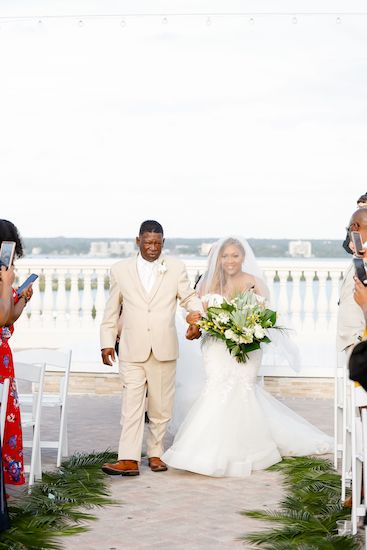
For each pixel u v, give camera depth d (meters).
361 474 5.81
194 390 8.21
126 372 6.94
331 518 5.63
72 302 12.78
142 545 5.18
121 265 7.08
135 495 6.30
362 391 5.41
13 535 5.20
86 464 7.08
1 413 5.29
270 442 7.28
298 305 12.40
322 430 8.58
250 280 7.59
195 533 5.42
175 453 6.93
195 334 7.14
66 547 5.14
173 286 7.00
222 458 6.88
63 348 11.85
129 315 6.94
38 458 6.59
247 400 7.15
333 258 65.19
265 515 5.75
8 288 5.37
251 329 6.92
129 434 6.90
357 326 5.77
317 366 10.60
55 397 7.38
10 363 5.83
